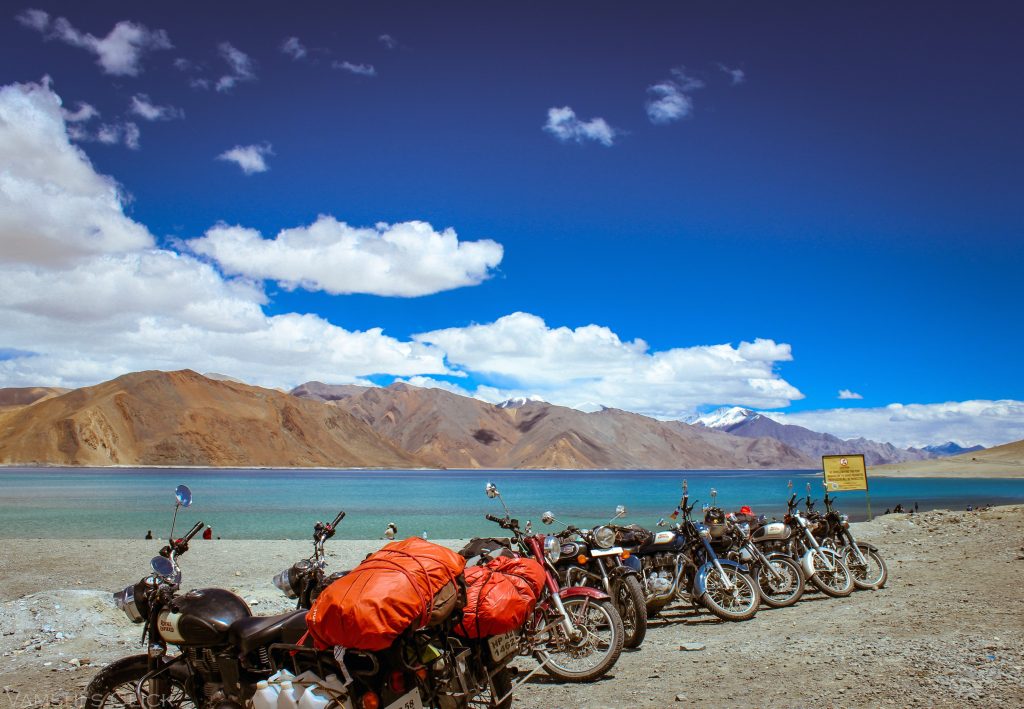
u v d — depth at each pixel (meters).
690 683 8.02
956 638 8.93
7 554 23.75
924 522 28.72
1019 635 8.92
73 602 12.66
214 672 6.20
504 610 6.20
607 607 8.70
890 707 6.68
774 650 9.22
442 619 5.57
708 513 12.37
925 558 18.73
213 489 112.69
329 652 5.46
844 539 14.84
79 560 22.41
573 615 8.77
